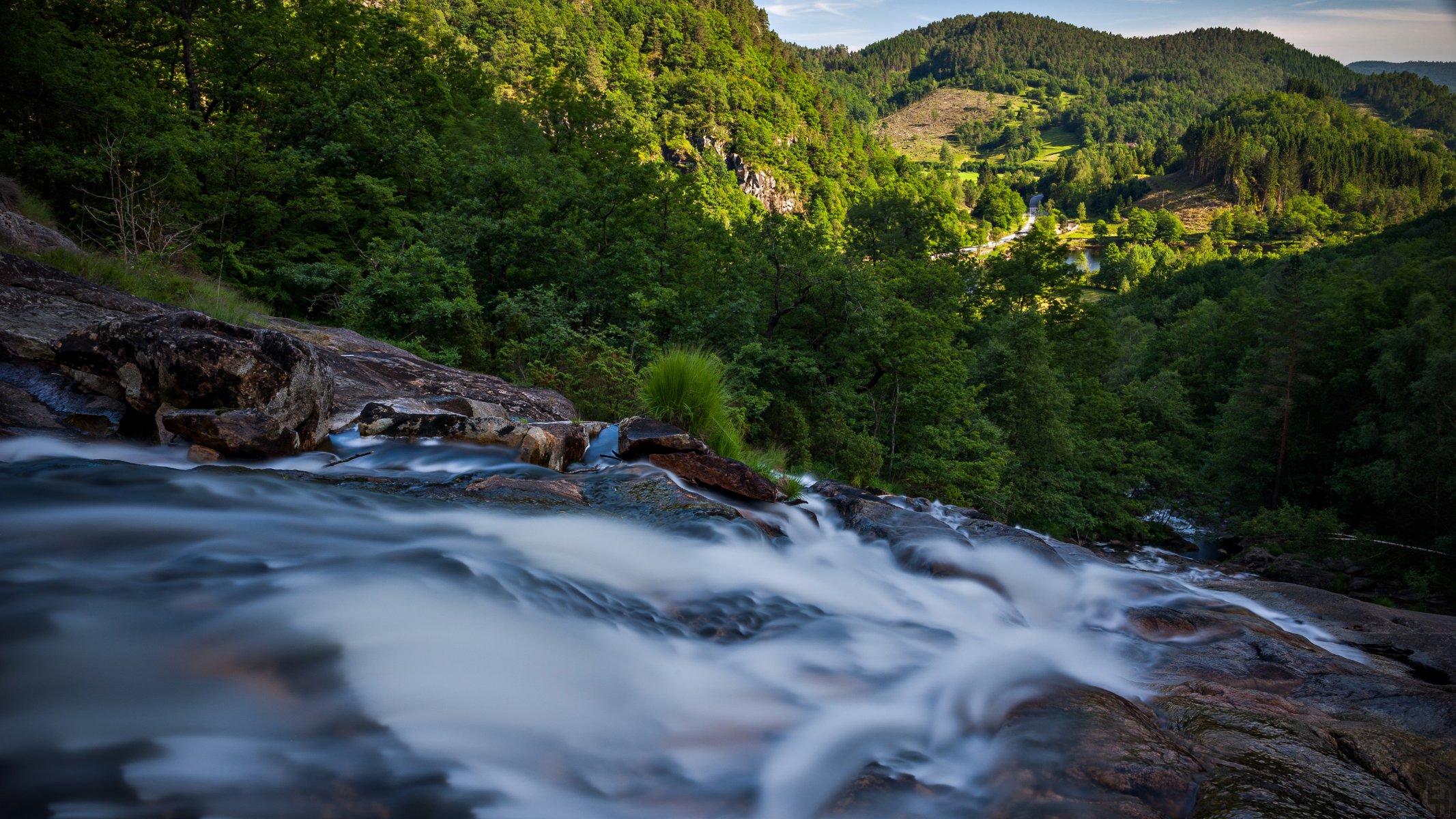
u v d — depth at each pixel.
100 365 5.89
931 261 50.62
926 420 28.77
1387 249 78.94
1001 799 3.04
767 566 5.89
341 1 30.20
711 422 10.34
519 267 20.62
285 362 6.30
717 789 3.05
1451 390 35.06
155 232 15.57
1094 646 6.10
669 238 26.03
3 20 17.47
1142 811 2.99
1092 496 37.41
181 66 25.03
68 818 2.06
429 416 7.23
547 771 2.82
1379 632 9.44
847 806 2.93
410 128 26.98
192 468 5.00
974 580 6.71
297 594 3.43
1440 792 3.97
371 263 16.69
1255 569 33.00
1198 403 63.25
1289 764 3.77
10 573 3.19
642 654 3.96
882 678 4.36
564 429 8.12
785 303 26.95
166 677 2.73
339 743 2.63
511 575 4.24
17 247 9.26
